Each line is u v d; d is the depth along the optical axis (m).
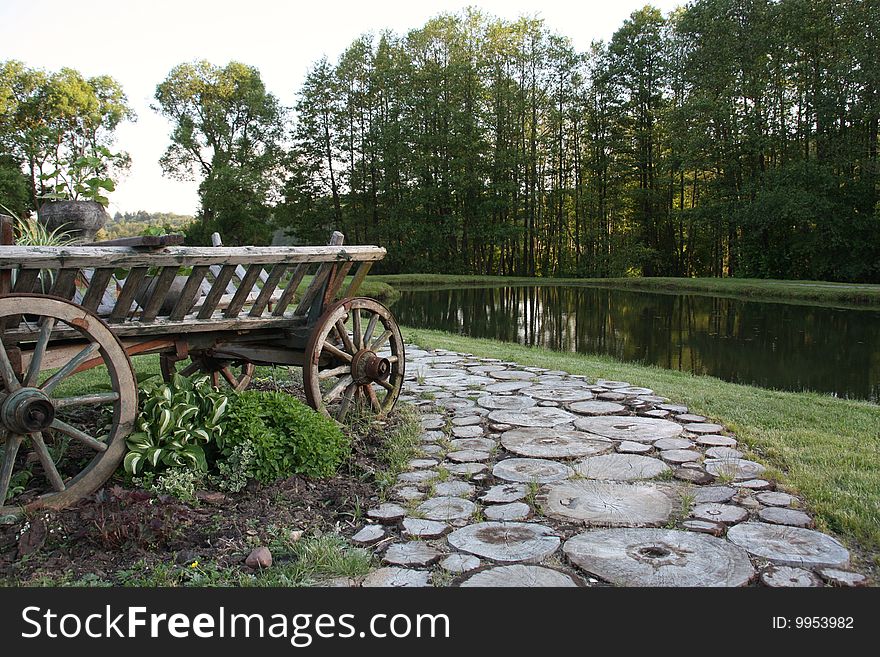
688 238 34.47
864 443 3.94
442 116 34.84
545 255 38.03
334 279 3.92
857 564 2.36
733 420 4.53
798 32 25.47
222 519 2.73
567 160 36.81
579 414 4.71
